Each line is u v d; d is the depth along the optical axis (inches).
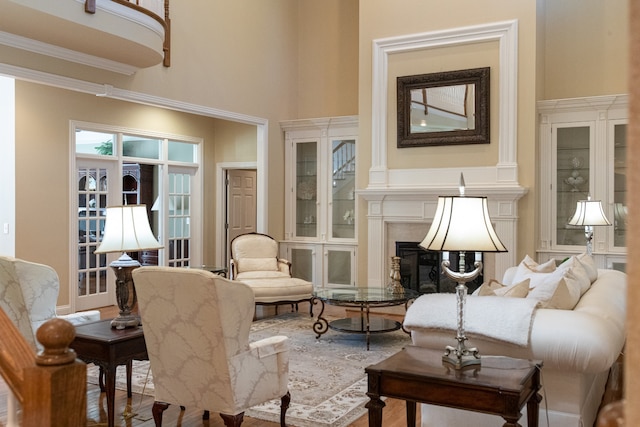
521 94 254.7
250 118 301.4
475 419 120.3
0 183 252.4
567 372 111.9
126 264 138.4
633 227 20.0
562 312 113.0
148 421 139.7
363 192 285.1
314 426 136.0
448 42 268.2
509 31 255.1
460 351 102.2
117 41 202.4
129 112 300.2
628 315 20.3
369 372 101.3
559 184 261.0
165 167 325.1
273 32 318.0
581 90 268.4
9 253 248.7
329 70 331.3
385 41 282.8
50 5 175.8
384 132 284.8
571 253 255.9
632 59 19.9
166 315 115.6
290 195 329.7
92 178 287.3
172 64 253.6
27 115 250.7
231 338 113.0
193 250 348.5
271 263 289.4
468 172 266.1
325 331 226.1
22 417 40.7
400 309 284.7
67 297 268.8
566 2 270.8
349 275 313.9
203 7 270.1
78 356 130.7
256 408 147.9
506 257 256.8
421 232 277.1
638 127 19.7
